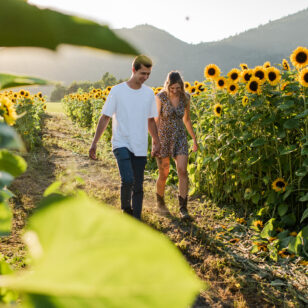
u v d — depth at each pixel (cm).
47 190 49
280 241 323
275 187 364
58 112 2531
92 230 16
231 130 431
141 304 14
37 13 17
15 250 285
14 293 33
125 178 297
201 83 594
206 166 471
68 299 15
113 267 15
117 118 307
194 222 387
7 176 28
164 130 382
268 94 394
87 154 759
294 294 250
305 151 326
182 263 14
